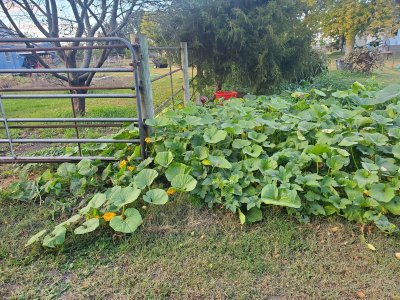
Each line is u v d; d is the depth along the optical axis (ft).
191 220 7.90
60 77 21.38
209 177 8.79
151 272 6.35
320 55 26.05
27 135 16.34
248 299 5.69
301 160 8.68
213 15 18.62
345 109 11.75
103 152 10.89
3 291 5.99
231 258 6.66
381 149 9.18
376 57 39.19
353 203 7.54
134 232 7.48
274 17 18.79
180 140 10.11
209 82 21.13
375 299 5.62
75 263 6.63
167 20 20.36
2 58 49.57
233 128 9.90
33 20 20.74
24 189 9.31
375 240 7.02
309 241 7.09
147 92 10.30
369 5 42.63
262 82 19.72
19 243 7.29
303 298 5.68
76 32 21.88
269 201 7.47
